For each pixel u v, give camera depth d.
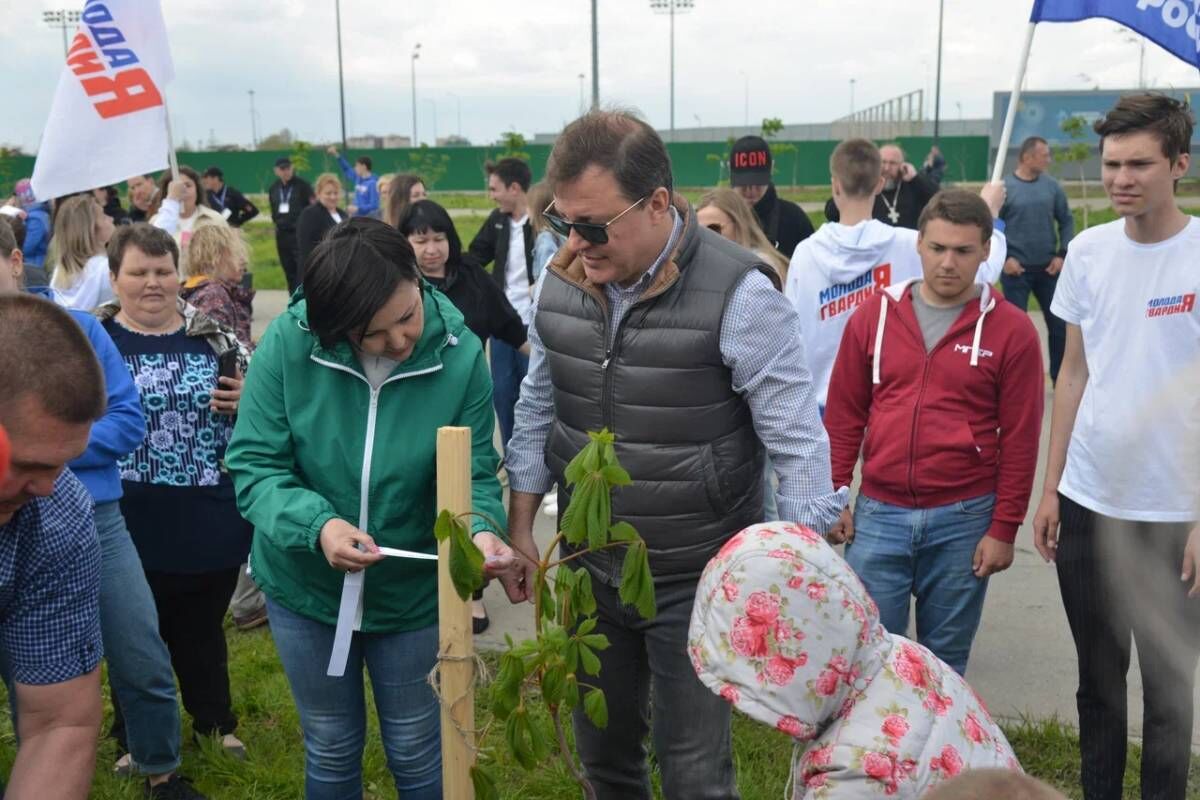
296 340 2.68
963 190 3.44
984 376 3.40
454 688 2.47
